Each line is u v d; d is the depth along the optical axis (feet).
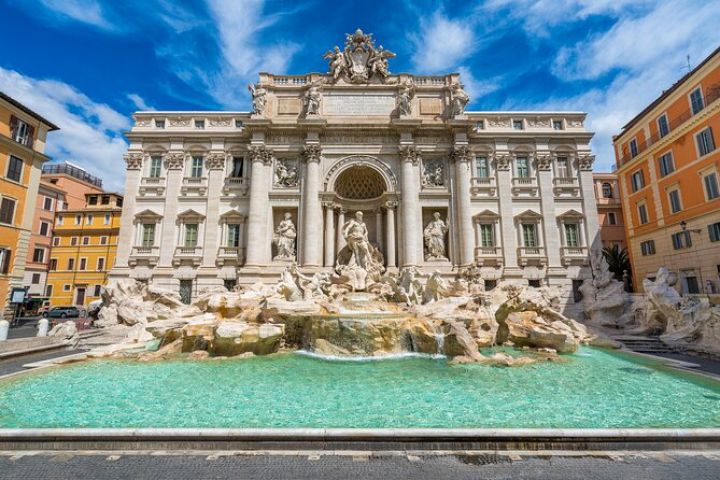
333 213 116.16
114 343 69.87
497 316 72.28
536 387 39.86
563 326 71.41
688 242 103.35
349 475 21.56
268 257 110.22
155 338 68.64
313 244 107.24
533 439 24.89
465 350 54.90
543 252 112.98
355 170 117.91
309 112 115.24
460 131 115.14
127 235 112.98
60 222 181.47
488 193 117.29
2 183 98.43
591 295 98.84
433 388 39.50
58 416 30.76
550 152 119.96
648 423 29.25
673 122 107.45
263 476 21.38
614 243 169.89
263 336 57.88
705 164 97.30
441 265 109.09
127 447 24.75
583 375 45.24
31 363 51.83
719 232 93.81
